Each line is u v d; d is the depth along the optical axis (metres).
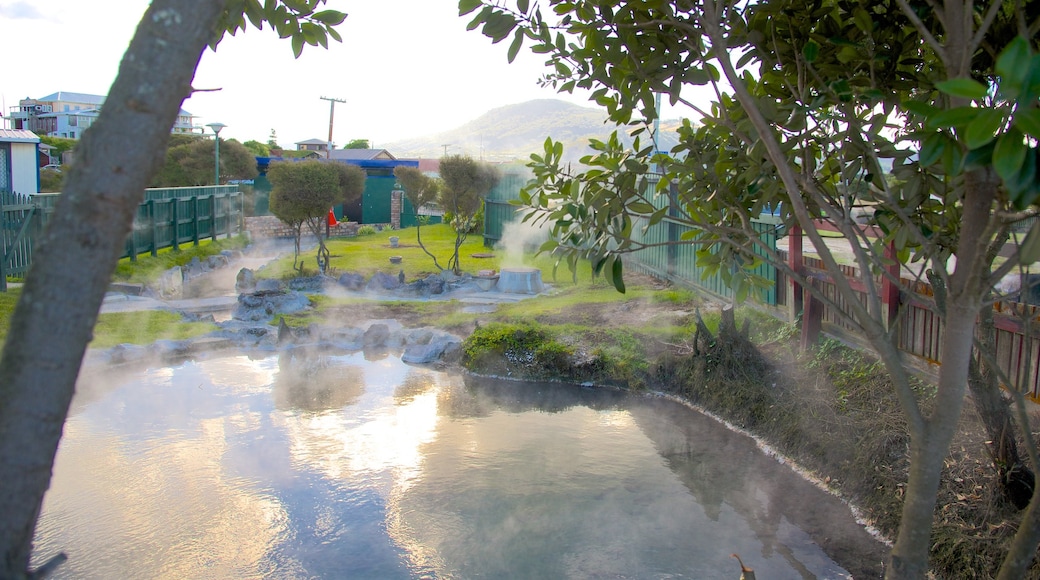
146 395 8.66
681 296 12.95
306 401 8.65
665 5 2.70
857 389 7.21
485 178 17.34
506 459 6.96
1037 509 2.27
